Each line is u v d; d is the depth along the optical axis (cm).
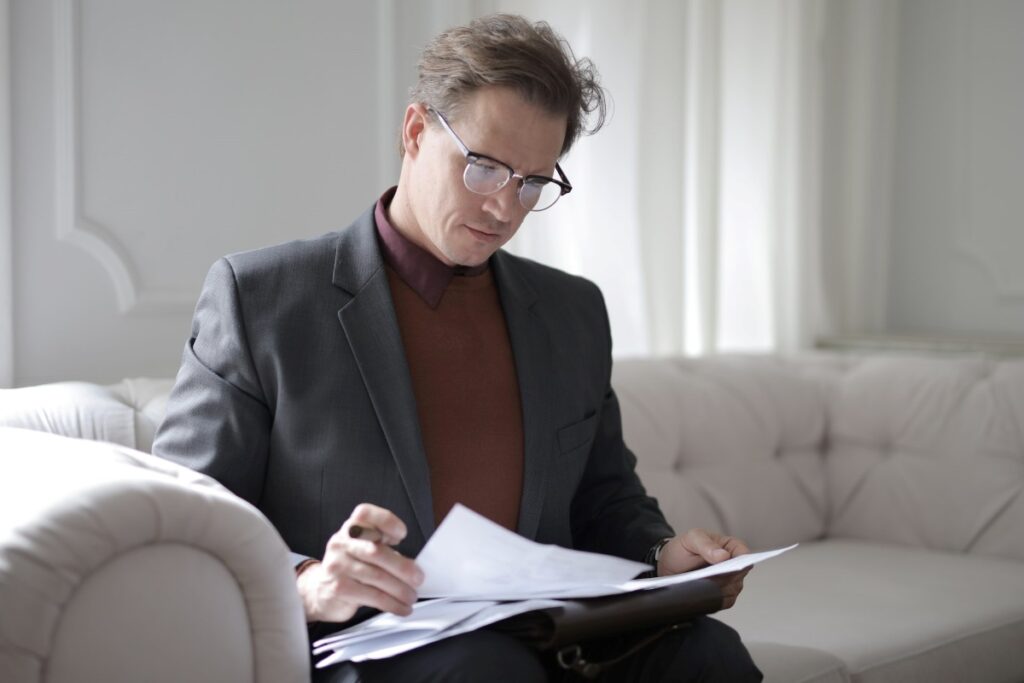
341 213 226
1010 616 198
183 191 203
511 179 129
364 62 229
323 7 221
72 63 187
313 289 133
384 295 135
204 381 130
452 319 141
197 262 205
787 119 316
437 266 140
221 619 104
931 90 349
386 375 131
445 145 131
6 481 107
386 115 231
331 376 130
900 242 357
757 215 315
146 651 99
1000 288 332
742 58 310
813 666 163
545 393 142
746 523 237
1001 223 333
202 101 205
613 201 273
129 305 196
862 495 257
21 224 185
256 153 213
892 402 257
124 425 159
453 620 110
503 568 113
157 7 198
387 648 111
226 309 131
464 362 139
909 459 254
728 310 313
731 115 309
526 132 128
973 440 246
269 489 130
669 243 281
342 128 226
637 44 275
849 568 226
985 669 185
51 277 188
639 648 120
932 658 179
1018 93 329
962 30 341
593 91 143
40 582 94
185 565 102
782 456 256
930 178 349
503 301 146
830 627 184
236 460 127
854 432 261
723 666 123
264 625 106
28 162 185
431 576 112
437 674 110
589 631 113
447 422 136
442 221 132
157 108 199
